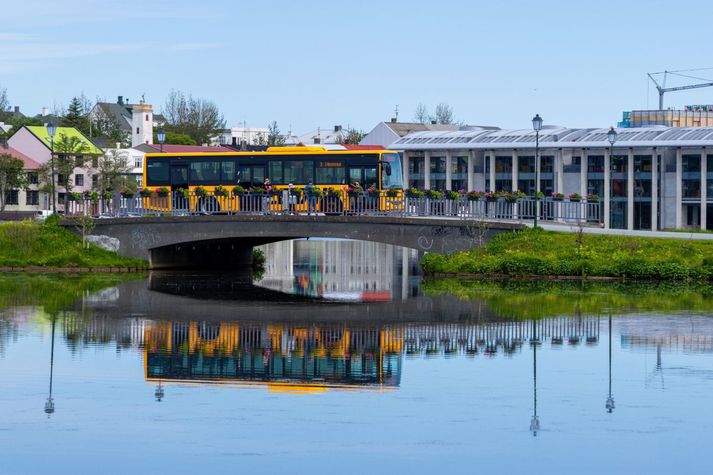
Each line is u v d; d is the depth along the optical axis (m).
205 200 82.81
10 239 85.19
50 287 70.12
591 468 29.81
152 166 86.19
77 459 30.42
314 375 40.69
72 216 86.62
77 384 39.00
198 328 51.78
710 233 83.62
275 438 32.31
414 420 34.12
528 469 29.70
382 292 68.19
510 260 74.44
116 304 60.97
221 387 38.62
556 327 51.38
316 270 90.19
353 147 147.62
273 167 84.50
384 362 42.94
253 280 77.88
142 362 43.03
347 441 32.00
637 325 51.69
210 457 30.56
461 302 61.38
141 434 32.66
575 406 35.66
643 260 72.88
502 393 37.34
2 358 43.62
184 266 90.19
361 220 77.50
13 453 30.91
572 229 80.00
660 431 32.94
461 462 30.23
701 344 46.47
